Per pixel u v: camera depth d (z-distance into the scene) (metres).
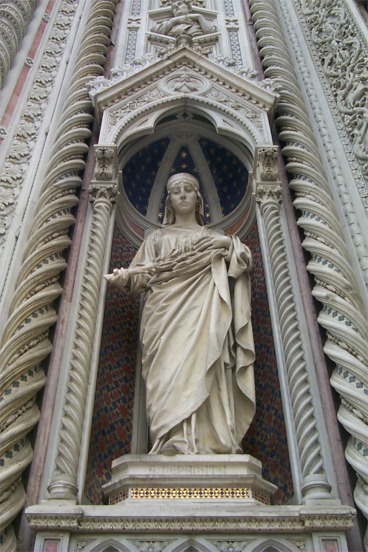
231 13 6.48
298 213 4.40
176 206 4.42
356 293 3.76
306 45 5.86
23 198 4.29
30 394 3.29
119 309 4.22
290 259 4.08
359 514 2.99
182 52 5.30
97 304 3.80
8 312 3.60
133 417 3.90
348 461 3.09
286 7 6.43
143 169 5.09
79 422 3.26
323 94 5.25
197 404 3.27
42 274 3.78
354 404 3.24
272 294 3.90
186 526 2.80
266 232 4.20
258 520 2.83
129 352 4.13
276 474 3.53
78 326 3.65
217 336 3.47
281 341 3.66
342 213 4.28
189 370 3.42
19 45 5.48
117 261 4.49
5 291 3.70
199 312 3.67
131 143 4.93
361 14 5.54
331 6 5.86
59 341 3.62
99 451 3.58
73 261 4.04
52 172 4.39
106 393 3.81
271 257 4.06
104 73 5.59
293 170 4.58
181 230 4.29
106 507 2.88
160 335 3.62
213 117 4.95
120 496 3.08
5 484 2.91
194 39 6.03
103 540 2.81
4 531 2.85
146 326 3.72
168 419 3.27
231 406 3.40
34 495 3.04
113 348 4.03
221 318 3.58
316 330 3.69
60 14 6.16
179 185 4.46
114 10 6.33
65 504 2.90
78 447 3.19
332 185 4.50
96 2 6.19
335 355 3.44
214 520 2.81
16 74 5.21
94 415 3.62
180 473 3.06
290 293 3.85
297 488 3.12
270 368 3.91
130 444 3.79
